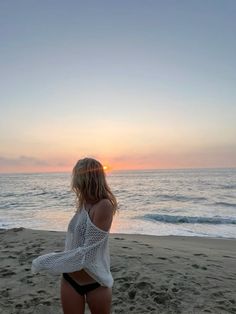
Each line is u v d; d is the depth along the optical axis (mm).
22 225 17688
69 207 26547
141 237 12297
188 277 5508
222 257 7605
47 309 4500
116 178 90188
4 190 49906
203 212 22797
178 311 4410
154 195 36156
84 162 2721
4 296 4918
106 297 2652
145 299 4727
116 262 6250
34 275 5684
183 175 107562
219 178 78938
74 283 2664
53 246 7832
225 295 4871
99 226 2611
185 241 11688
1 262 6648
